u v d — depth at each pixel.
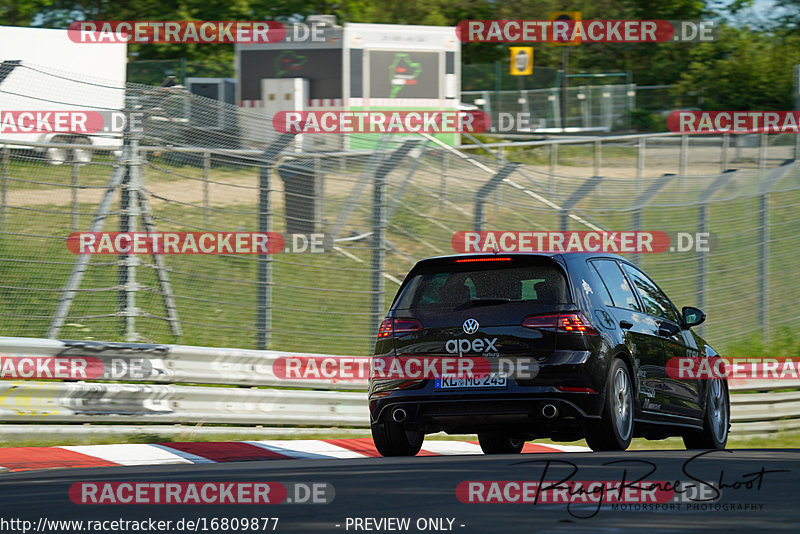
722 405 42.25
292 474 24.44
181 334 46.88
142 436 40.34
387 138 52.75
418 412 32.75
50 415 38.25
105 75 97.81
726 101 164.50
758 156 95.81
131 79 117.75
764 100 164.75
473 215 55.44
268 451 39.38
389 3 158.12
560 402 31.52
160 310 46.69
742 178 66.56
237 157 48.69
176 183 47.78
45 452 36.22
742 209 67.00
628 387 33.50
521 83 136.75
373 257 50.72
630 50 170.62
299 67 95.31
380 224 51.03
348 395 46.38
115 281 46.31
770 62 166.25
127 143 47.22
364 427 46.91
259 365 44.16
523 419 31.92
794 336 67.75
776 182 69.12
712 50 166.75
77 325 44.62
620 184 59.97
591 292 33.16
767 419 58.81
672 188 62.56
